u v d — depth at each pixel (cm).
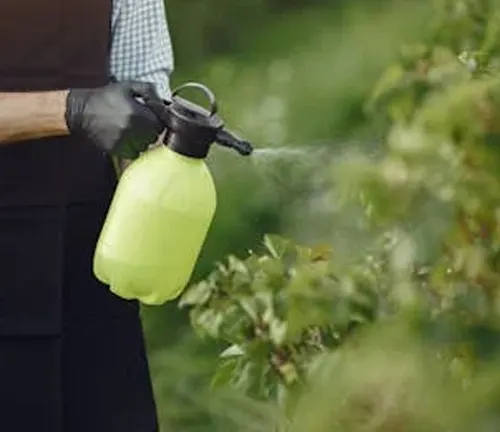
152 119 421
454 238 419
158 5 475
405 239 427
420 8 729
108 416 471
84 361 467
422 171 413
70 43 452
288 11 927
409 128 424
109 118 422
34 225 455
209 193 427
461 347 409
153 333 765
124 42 472
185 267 430
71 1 452
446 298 418
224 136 423
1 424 458
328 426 388
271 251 502
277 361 491
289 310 471
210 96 423
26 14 447
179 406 719
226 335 499
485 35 455
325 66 857
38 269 456
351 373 388
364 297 465
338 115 835
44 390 459
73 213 459
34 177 453
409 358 388
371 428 383
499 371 388
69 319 463
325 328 477
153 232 423
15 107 432
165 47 479
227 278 508
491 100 404
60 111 429
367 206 424
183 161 424
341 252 477
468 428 379
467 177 411
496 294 418
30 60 449
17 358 457
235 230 770
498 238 417
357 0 862
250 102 882
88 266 463
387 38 819
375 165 418
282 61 893
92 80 457
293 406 481
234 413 675
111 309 468
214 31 953
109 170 463
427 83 448
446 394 381
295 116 852
